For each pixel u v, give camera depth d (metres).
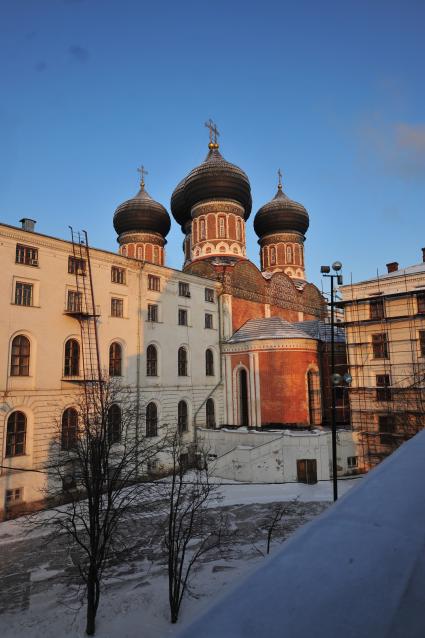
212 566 19.83
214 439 39.41
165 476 35.94
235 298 48.09
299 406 41.22
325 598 1.39
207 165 55.56
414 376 34.69
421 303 35.75
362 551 1.69
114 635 14.50
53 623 15.45
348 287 39.78
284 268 64.75
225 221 54.69
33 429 28.62
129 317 36.56
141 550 21.75
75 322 32.31
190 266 51.00
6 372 27.78
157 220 63.97
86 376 31.66
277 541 22.69
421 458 2.81
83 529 24.66
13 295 28.78
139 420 35.50
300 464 34.09
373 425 36.62
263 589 1.47
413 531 1.83
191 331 42.62
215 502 29.38
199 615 1.36
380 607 1.33
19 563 20.86
